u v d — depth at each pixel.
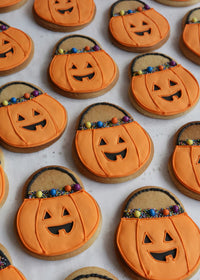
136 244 0.53
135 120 0.60
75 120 0.60
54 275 0.52
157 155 0.59
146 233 0.53
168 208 0.55
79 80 0.61
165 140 0.60
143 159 0.57
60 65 0.62
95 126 0.59
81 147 0.57
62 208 0.54
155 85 0.62
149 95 0.61
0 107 0.59
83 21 0.66
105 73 0.62
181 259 0.52
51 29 0.66
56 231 0.53
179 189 0.57
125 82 0.63
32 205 0.54
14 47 0.63
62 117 0.59
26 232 0.52
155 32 0.65
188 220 0.54
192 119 0.61
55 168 0.56
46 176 0.56
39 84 0.62
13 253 0.53
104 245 0.53
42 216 0.53
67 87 0.61
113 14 0.67
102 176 0.56
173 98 0.61
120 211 0.55
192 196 0.56
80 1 0.67
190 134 0.59
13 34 0.64
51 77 0.61
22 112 0.58
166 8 0.69
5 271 0.51
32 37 0.65
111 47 0.65
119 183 0.57
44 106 0.59
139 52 0.65
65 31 0.66
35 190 0.55
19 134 0.57
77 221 0.53
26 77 0.62
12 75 0.62
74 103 0.61
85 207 0.54
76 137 0.58
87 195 0.55
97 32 0.66
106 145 0.57
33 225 0.53
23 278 0.51
